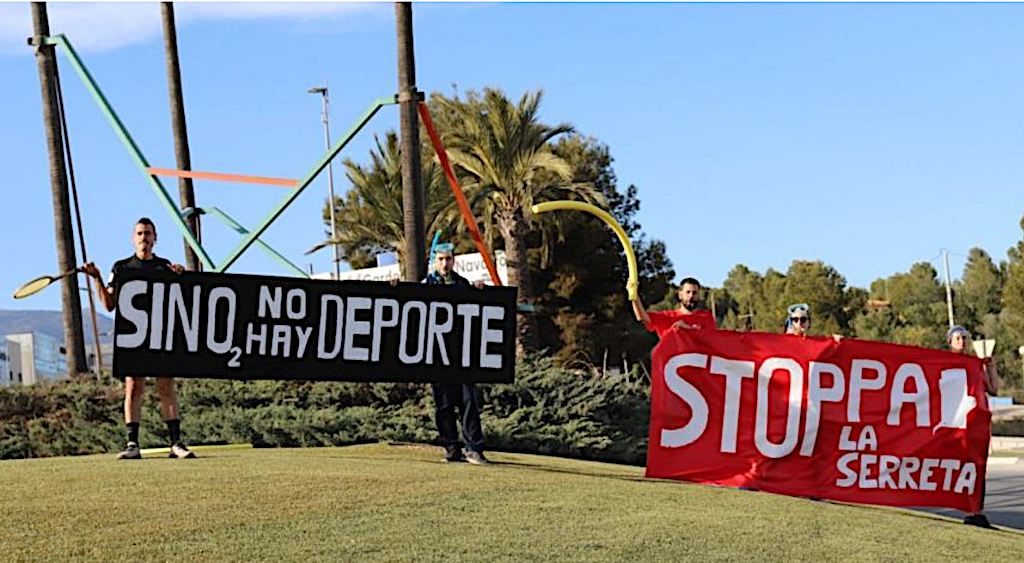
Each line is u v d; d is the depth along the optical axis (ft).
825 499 35.68
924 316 322.96
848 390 35.94
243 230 57.52
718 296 367.66
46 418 51.67
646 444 54.95
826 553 27.30
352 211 121.08
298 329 35.42
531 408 51.19
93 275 34.73
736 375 35.63
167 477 30.25
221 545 23.58
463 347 36.37
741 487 35.35
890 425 36.09
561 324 149.28
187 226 57.21
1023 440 129.39
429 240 113.91
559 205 35.70
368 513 27.02
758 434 35.55
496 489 30.81
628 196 167.73
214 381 50.19
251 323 35.19
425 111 54.19
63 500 26.91
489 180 111.55
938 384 36.35
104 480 29.63
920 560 27.91
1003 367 288.51
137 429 36.27
